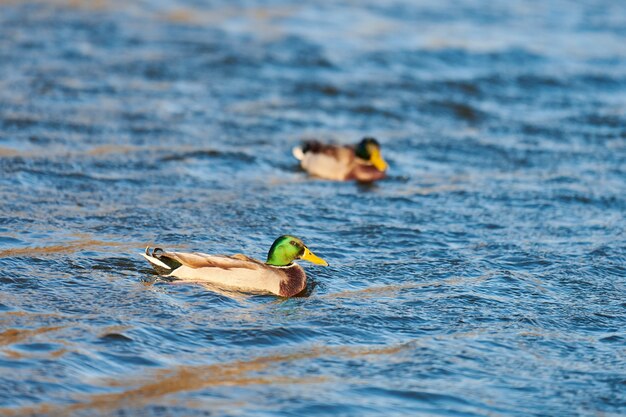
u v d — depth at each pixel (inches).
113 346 459.2
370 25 1448.1
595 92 1157.7
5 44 1200.2
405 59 1258.0
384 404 421.4
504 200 770.8
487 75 1195.9
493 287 570.9
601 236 681.6
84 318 490.0
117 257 585.9
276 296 542.3
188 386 427.2
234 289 543.5
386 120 1027.9
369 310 527.8
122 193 741.9
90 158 826.2
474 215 729.0
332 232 673.6
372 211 733.9
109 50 1214.9
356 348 479.2
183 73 1138.7
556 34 1443.2
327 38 1350.9
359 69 1206.3
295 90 1106.1
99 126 925.8
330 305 533.3
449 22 1491.1
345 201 761.0
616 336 506.0
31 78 1064.8
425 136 973.8
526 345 490.0
